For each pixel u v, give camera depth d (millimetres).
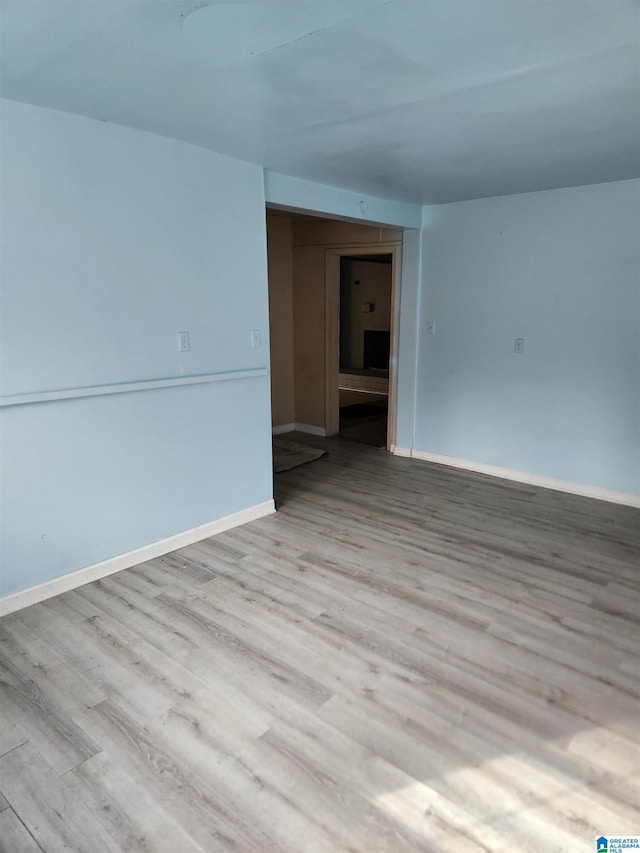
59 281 2557
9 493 2533
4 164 2314
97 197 2629
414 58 1787
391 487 4391
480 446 4746
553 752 1813
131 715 1979
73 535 2797
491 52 1750
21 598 2643
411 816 1595
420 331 4988
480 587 2830
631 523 3654
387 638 2412
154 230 2883
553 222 4023
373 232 5203
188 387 3191
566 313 4066
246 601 2711
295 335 6211
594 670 2205
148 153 2785
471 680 2148
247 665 2240
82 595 2768
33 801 1651
